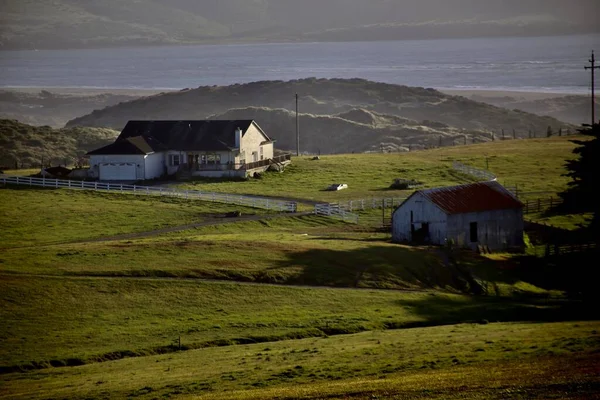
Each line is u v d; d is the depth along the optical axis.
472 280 197.75
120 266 196.38
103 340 156.62
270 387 122.81
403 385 116.69
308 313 171.12
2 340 156.25
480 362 126.06
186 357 145.75
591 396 106.69
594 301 182.50
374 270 198.38
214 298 178.75
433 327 159.50
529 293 191.25
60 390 129.75
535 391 109.88
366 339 149.75
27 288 179.38
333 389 117.62
